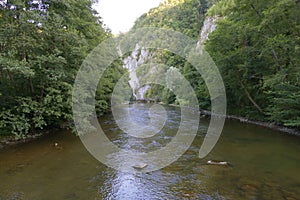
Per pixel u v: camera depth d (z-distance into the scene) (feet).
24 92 32.37
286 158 23.61
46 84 31.37
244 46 47.26
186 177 19.21
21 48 27.58
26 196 15.53
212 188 16.97
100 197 15.56
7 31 25.26
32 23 27.66
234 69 50.93
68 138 32.73
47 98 29.01
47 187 17.01
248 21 45.09
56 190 16.53
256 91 49.90
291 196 15.44
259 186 17.12
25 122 29.58
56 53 29.43
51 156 24.72
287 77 33.73
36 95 31.30
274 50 37.58
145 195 15.90
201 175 19.58
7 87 30.66
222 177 19.03
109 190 16.69
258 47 43.11
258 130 39.17
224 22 53.67
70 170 20.67
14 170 20.43
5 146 27.99
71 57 33.09
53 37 29.89
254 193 16.01
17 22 26.78
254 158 23.81
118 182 18.17
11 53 24.98
